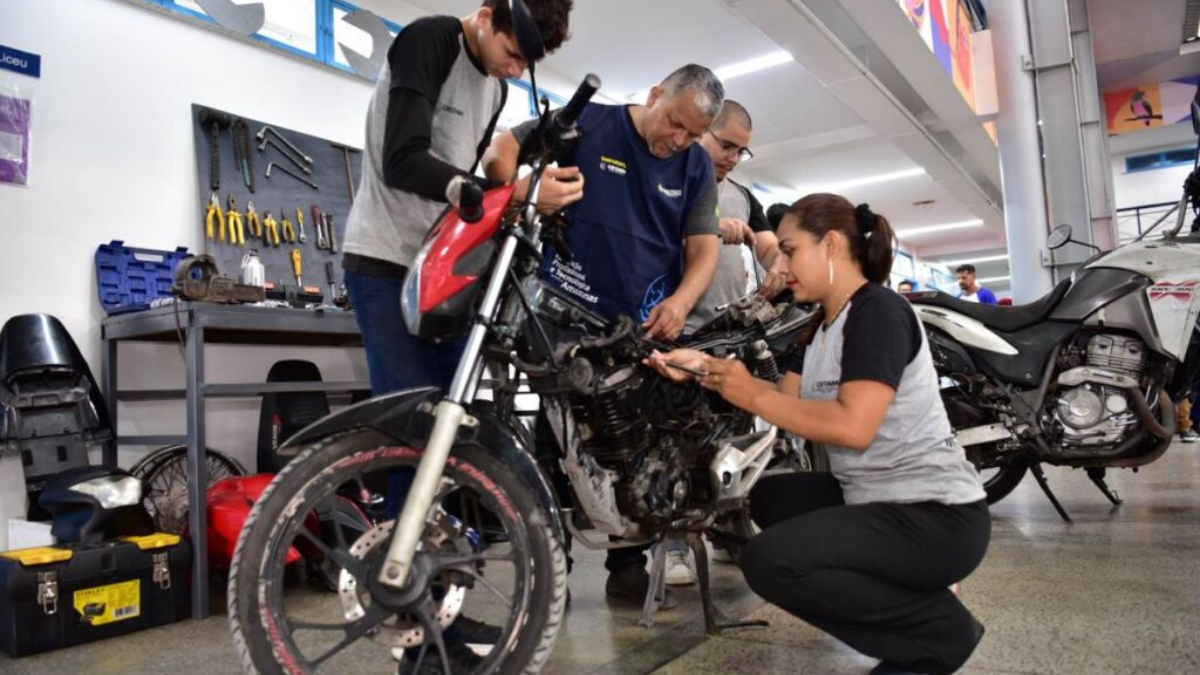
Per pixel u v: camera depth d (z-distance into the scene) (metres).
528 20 1.29
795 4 4.66
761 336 1.93
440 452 1.22
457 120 1.65
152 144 3.06
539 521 1.31
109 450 2.76
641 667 1.67
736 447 1.79
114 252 2.89
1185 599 2.02
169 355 3.12
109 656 1.95
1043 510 3.53
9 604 1.96
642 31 5.30
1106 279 2.90
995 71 6.71
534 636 1.28
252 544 1.17
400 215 1.64
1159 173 14.73
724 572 2.62
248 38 3.42
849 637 1.48
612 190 1.79
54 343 2.56
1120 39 11.26
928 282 15.38
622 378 1.54
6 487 2.64
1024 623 1.88
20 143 2.71
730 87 6.45
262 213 3.30
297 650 1.20
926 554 1.43
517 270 1.46
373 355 1.65
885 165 9.13
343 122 3.84
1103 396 2.88
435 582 1.37
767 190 9.23
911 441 1.47
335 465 1.24
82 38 2.90
